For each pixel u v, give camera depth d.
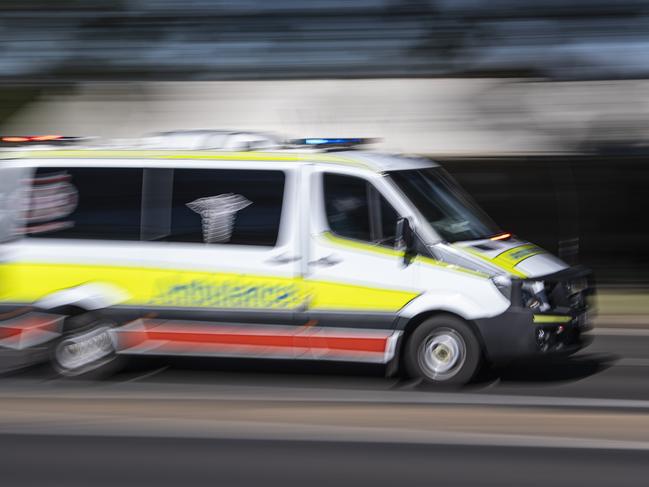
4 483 10.20
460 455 10.98
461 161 25.20
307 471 10.45
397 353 14.28
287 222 14.56
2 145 15.51
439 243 14.20
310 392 14.14
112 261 14.95
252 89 25.98
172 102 26.31
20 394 14.16
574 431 11.95
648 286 24.17
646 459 10.80
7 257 15.22
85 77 26.69
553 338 14.21
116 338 14.97
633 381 14.95
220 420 12.52
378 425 12.25
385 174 14.52
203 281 14.68
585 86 24.98
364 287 14.26
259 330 14.56
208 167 14.88
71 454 11.14
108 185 15.09
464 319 14.09
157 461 10.86
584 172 24.91
